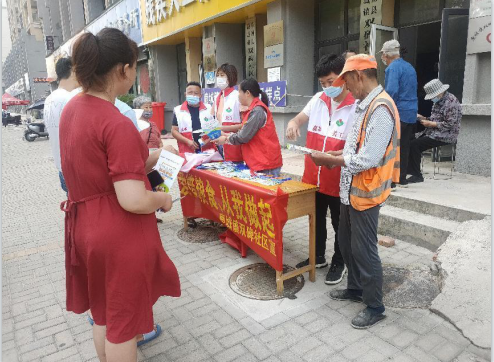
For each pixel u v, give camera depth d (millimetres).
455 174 5109
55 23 29812
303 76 8109
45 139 17516
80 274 1767
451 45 5641
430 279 3035
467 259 2949
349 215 2582
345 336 2451
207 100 10805
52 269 3717
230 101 4246
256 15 9039
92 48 1541
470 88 4930
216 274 3385
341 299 2873
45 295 3213
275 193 2734
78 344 2539
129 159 1523
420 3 6211
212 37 10234
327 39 7891
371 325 2521
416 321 2572
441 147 5973
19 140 17500
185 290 3129
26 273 3643
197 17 10078
